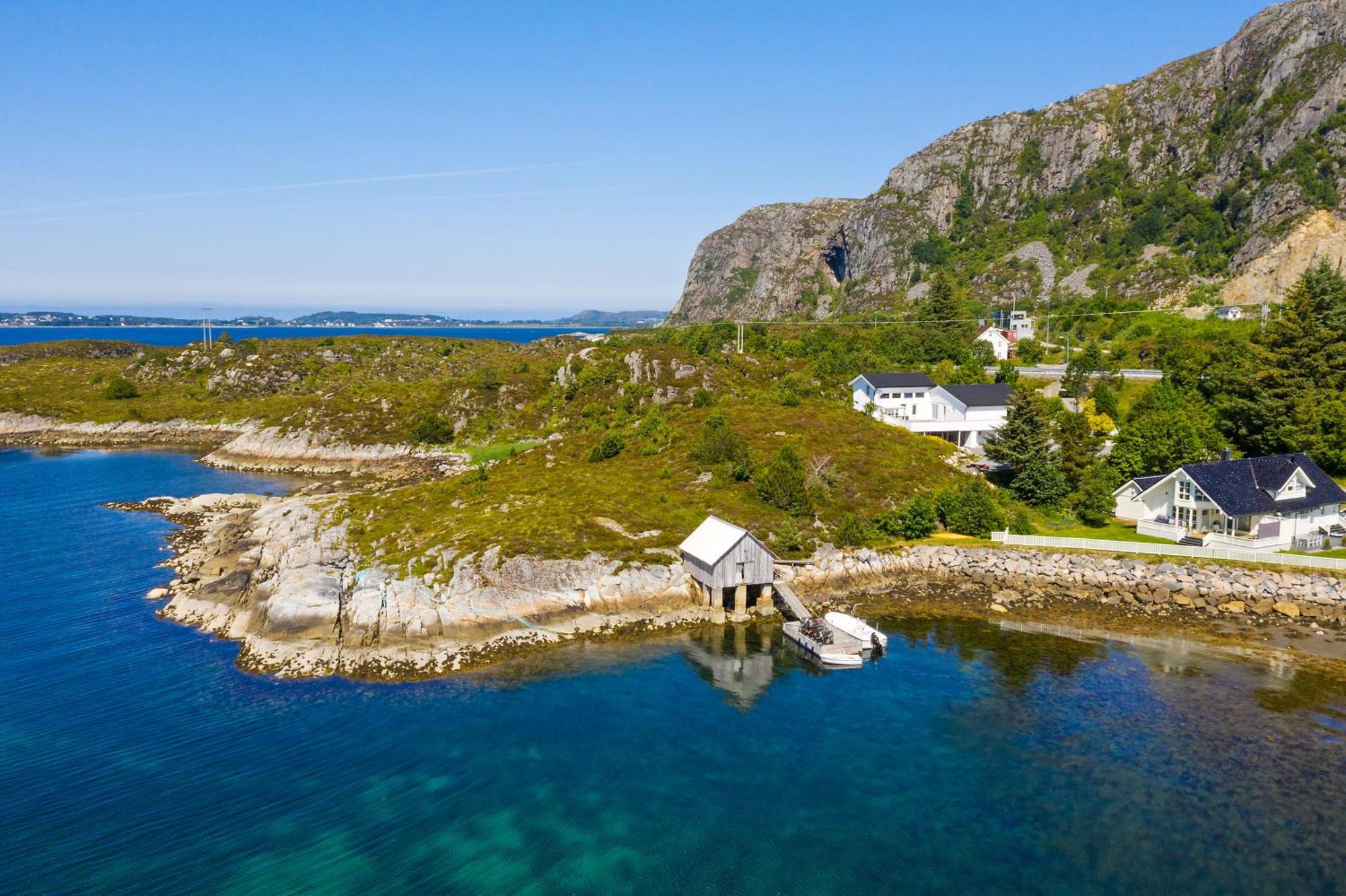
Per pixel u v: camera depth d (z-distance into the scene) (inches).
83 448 5452.8
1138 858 1263.5
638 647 2100.1
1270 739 1611.7
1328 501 2669.8
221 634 2134.6
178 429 5880.9
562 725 1691.7
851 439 3612.2
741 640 2154.3
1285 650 2046.0
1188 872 1229.7
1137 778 1482.5
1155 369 5078.7
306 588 2169.0
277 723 1686.8
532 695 1825.8
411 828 1344.7
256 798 1424.7
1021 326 6870.1
